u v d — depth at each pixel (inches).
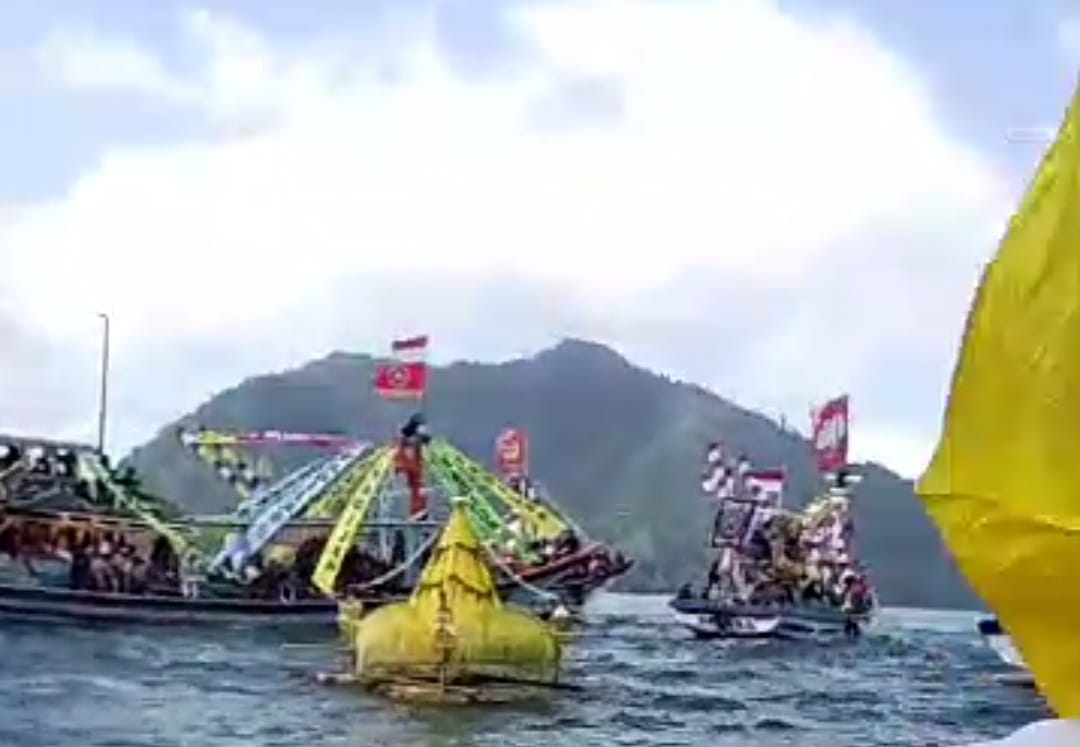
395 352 1146.0
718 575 1035.3
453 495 982.4
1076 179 128.3
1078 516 126.7
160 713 733.3
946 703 738.2
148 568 942.4
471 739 728.3
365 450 1098.7
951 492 134.6
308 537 1015.0
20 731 698.2
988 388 132.8
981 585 133.8
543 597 1013.8
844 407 1094.4
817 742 729.0
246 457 1091.3
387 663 801.6
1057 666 131.3
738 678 879.7
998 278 133.1
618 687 828.0
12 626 856.3
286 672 812.6
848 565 1018.7
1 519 903.7
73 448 959.6
